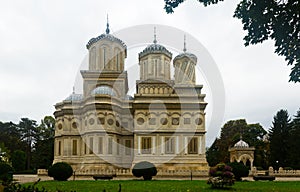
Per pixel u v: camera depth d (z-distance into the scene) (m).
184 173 48.91
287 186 31.56
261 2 11.07
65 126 60.03
